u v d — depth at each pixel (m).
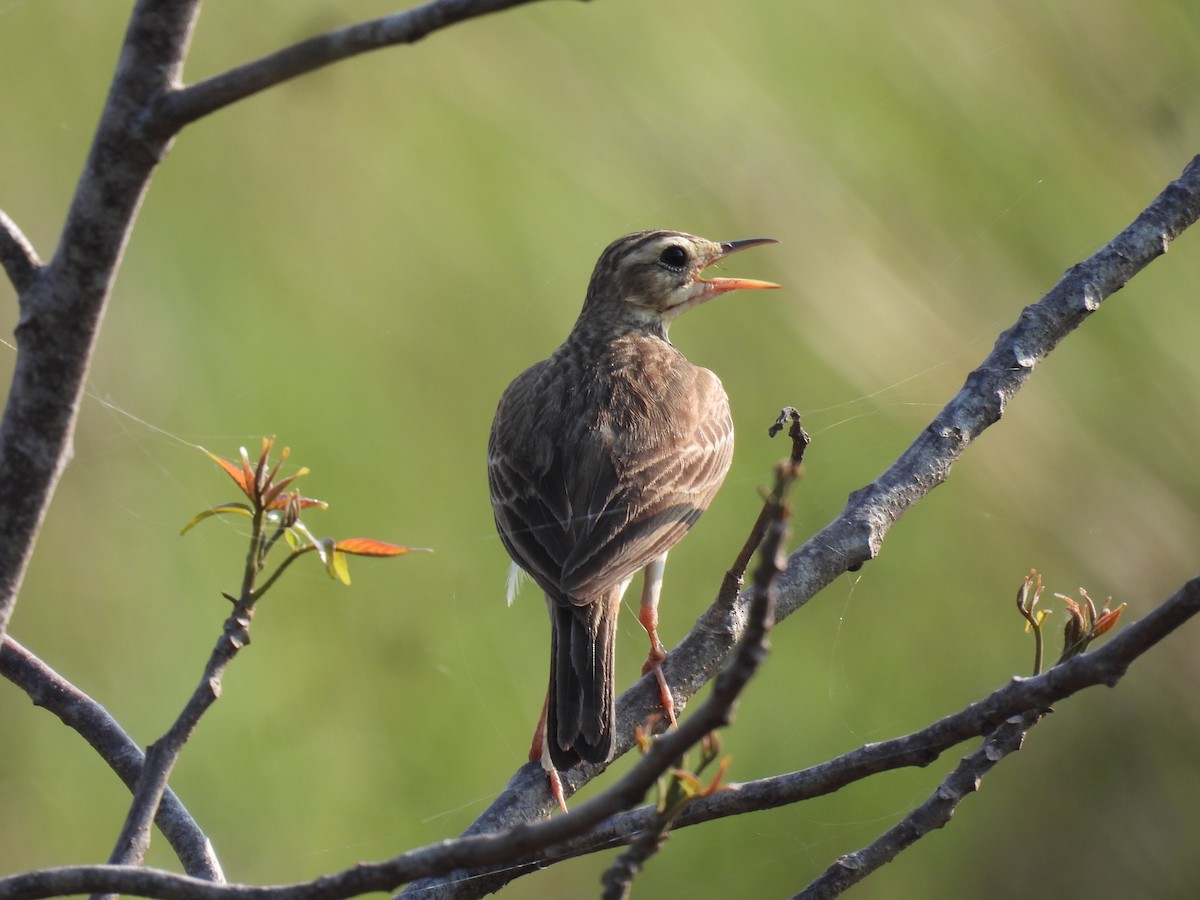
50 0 13.34
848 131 13.15
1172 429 12.38
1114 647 4.57
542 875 11.36
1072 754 12.05
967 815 11.80
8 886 3.92
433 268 13.22
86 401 12.40
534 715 12.09
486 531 12.66
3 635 4.21
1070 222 12.84
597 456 8.30
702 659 7.32
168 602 12.20
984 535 12.45
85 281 4.02
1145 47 13.11
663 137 13.33
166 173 13.08
